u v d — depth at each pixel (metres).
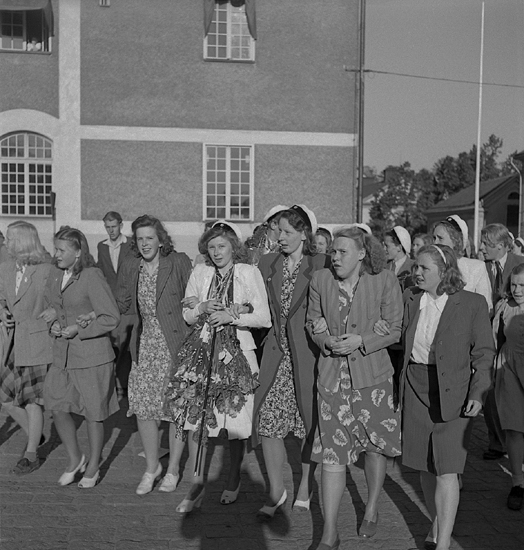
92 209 18.47
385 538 4.62
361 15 18.84
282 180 18.97
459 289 4.25
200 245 5.10
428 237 6.84
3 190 18.39
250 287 4.95
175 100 18.53
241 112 18.75
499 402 5.43
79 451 5.71
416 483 5.76
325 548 4.19
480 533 4.77
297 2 18.69
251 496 5.41
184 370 4.94
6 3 17.55
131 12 18.23
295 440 7.16
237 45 18.75
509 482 5.89
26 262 5.92
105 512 5.02
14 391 6.02
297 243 5.03
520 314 5.45
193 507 5.07
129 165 18.48
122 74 18.33
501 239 6.73
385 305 4.46
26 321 5.91
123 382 8.14
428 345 4.26
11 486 5.57
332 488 4.28
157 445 5.54
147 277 5.54
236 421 4.89
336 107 18.97
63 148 18.30
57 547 4.41
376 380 4.39
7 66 18.06
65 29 18.11
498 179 56.03
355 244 4.42
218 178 18.86
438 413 4.19
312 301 4.66
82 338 5.39
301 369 4.89
